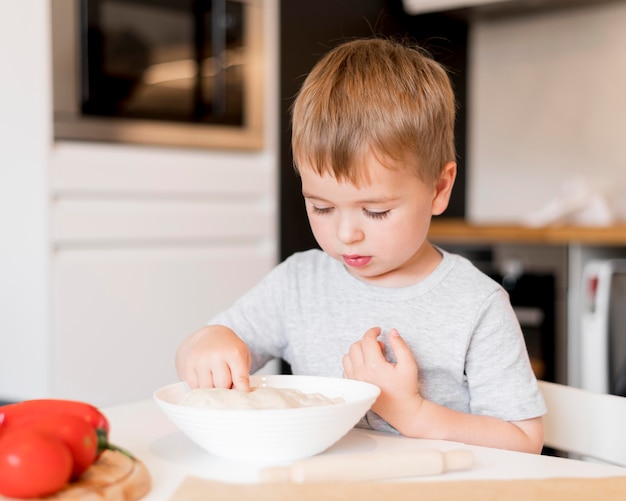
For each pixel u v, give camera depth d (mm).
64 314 2203
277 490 646
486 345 994
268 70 2652
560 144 3312
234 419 709
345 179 894
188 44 2463
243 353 892
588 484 674
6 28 2230
